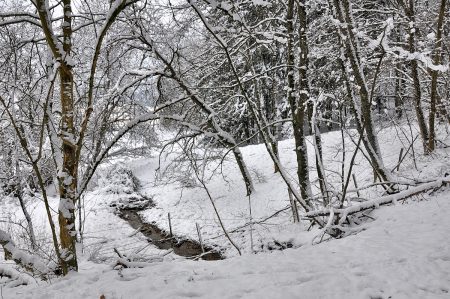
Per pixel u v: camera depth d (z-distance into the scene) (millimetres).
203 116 16609
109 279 5711
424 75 19141
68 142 6137
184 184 20578
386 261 5496
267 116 23469
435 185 9609
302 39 12328
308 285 4820
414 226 7316
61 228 6367
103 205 22500
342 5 11719
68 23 6020
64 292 5328
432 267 5137
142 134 15789
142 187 26344
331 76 17156
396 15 17578
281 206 17594
